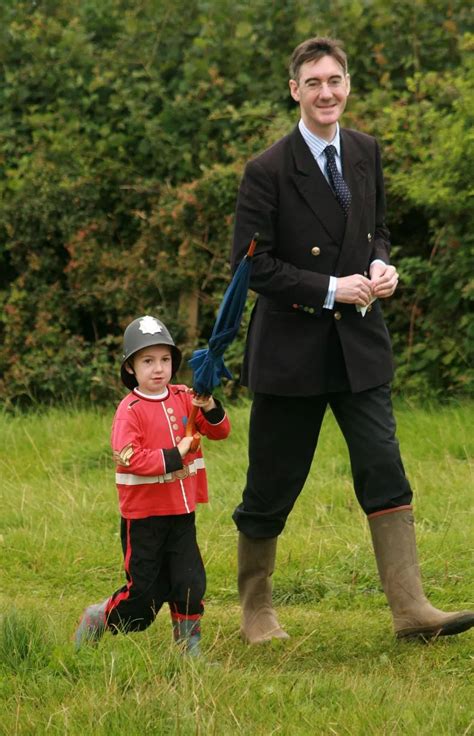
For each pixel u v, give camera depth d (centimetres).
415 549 1442
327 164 1427
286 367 1428
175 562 1373
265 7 3034
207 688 1170
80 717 1127
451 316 2753
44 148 3088
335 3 2970
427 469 2242
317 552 1838
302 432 1470
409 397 2714
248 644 1487
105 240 3083
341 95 1402
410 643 1433
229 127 3016
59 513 2114
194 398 1366
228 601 1705
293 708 1163
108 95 3109
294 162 1425
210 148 3036
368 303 1405
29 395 2973
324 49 1399
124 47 3097
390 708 1152
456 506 2020
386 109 2752
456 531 1886
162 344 1362
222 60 3041
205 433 1392
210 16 3062
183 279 2952
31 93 3128
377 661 1376
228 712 1131
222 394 2870
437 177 2625
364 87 3002
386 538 1435
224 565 1823
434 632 1413
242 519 1506
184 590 1365
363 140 1470
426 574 1725
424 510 2011
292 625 1558
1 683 1213
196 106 3012
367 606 1644
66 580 1827
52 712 1142
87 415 2814
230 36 3041
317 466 2278
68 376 2947
